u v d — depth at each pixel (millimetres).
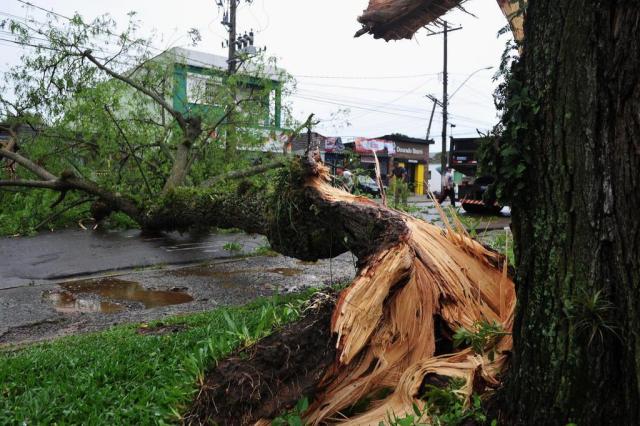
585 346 1965
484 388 2541
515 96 2176
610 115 1928
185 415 2713
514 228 2291
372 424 2570
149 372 3605
